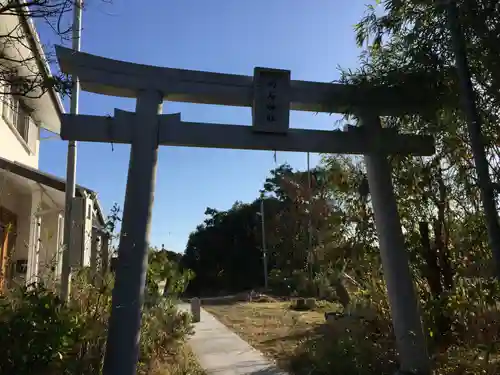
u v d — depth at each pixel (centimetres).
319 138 634
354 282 916
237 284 4553
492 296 668
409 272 642
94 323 612
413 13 543
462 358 646
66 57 560
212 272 4719
